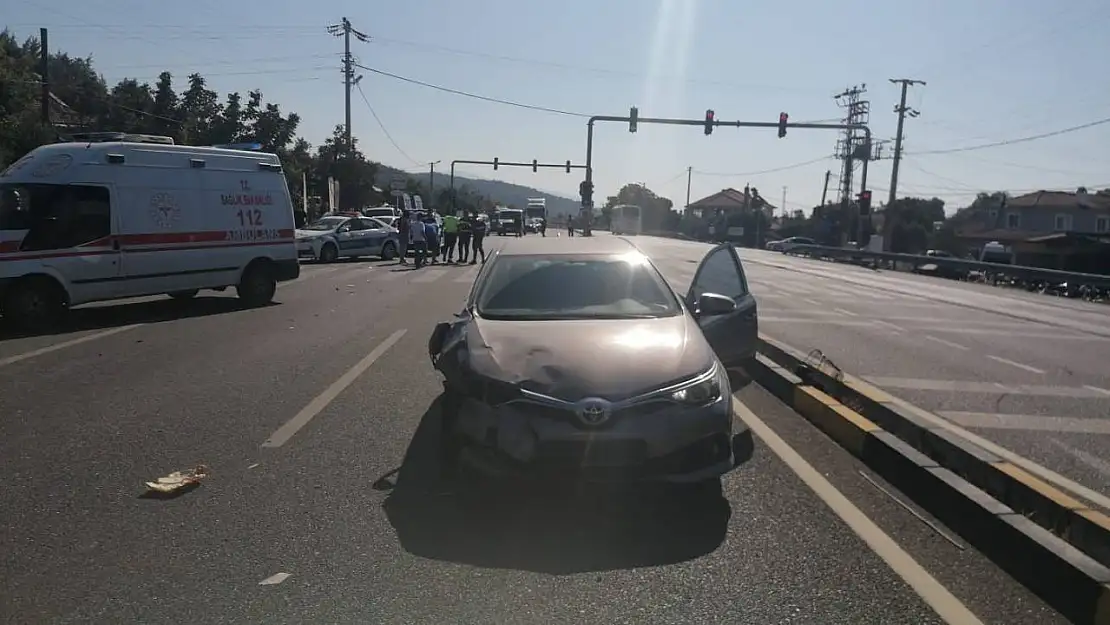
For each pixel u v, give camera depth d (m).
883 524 5.07
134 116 48.72
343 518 5.11
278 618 3.88
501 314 6.39
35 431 7.01
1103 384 10.08
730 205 113.44
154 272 13.95
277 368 9.77
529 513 5.21
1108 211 74.81
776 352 10.20
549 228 111.69
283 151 49.72
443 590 4.17
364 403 8.03
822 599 4.10
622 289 6.74
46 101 28.95
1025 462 6.63
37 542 4.74
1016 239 65.25
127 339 11.89
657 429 4.98
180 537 4.81
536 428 4.96
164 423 7.28
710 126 36.28
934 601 4.09
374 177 61.25
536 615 3.93
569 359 5.30
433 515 5.17
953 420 8.05
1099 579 3.88
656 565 4.47
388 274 24.61
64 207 12.84
